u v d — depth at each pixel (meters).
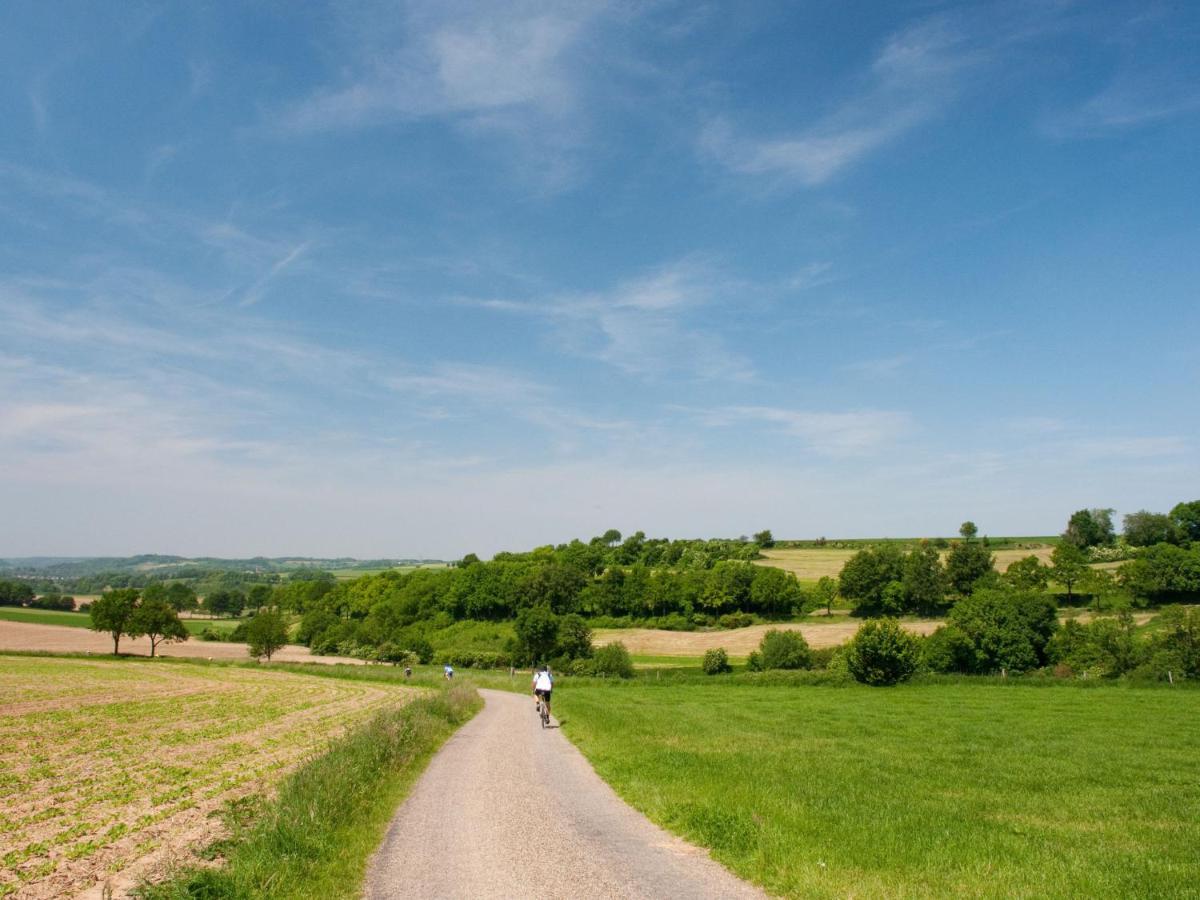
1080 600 106.12
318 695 55.75
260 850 11.09
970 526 179.12
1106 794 17.31
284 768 23.92
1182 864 10.87
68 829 16.58
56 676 74.62
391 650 109.94
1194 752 25.20
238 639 137.25
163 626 109.06
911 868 10.34
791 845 11.38
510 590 128.25
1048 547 155.38
